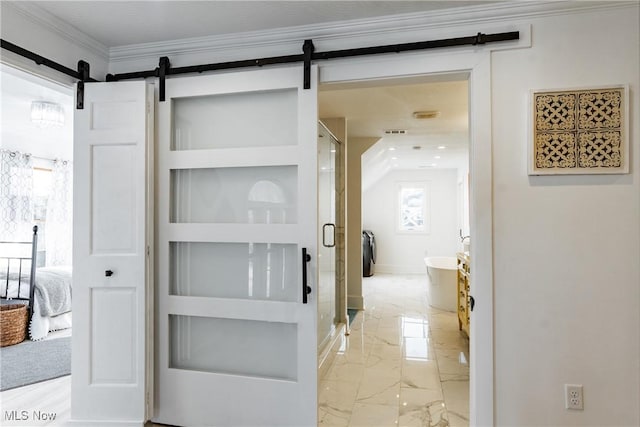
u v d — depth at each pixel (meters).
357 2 1.88
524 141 1.89
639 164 1.78
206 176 2.30
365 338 3.89
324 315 3.32
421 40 2.00
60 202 6.09
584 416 1.83
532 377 1.88
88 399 2.21
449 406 2.50
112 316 2.21
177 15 2.01
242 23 2.10
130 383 2.19
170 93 2.28
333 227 3.75
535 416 1.88
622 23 1.80
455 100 3.35
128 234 2.21
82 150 2.23
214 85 2.22
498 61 1.92
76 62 2.23
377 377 2.95
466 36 1.95
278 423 2.10
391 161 6.93
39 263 5.64
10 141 4.99
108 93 2.21
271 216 2.20
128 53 2.39
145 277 2.19
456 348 3.59
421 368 3.12
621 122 1.78
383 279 7.43
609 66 1.81
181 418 2.23
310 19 2.05
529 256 1.88
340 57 2.07
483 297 1.91
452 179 7.99
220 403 2.18
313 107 2.08
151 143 2.25
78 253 2.23
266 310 2.13
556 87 1.85
